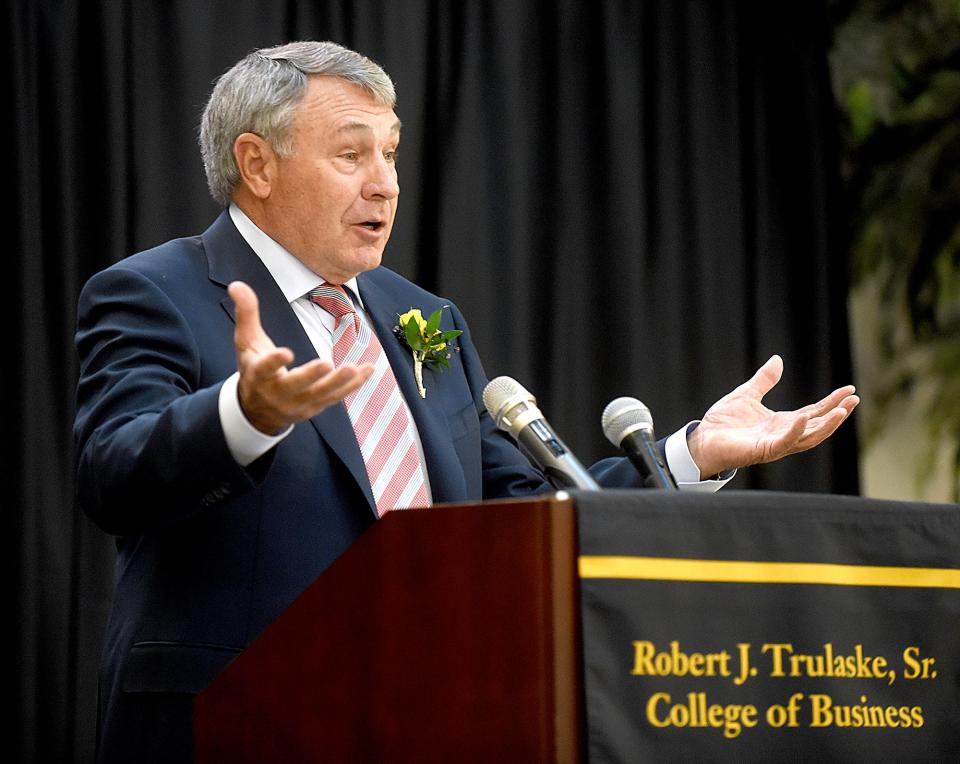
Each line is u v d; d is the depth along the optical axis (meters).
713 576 5.12
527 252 14.41
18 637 11.62
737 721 5.07
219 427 5.92
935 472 16.12
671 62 15.45
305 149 7.91
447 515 5.15
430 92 14.27
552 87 14.80
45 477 11.95
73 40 12.54
